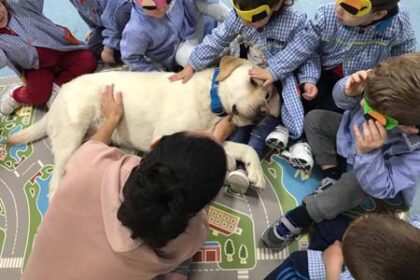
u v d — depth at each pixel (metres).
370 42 1.34
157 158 0.92
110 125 1.41
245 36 1.46
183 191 0.88
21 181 1.55
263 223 1.42
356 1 1.17
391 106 1.03
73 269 1.02
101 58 1.80
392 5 1.20
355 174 1.26
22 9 1.49
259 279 1.34
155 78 1.48
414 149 1.17
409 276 0.79
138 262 0.98
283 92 1.47
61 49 1.64
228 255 1.38
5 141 1.63
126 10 1.58
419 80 1.00
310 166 1.45
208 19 1.73
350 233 0.86
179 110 1.44
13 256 1.42
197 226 1.11
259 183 1.42
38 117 1.68
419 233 0.82
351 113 1.31
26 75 1.65
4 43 1.51
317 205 1.32
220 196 1.47
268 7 1.25
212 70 1.49
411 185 1.24
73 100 1.46
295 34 1.39
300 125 1.44
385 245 0.81
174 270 1.26
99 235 0.98
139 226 0.91
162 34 1.55
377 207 1.41
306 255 1.23
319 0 1.86
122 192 0.98
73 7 1.96
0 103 1.70
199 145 0.92
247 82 1.38
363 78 1.17
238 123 1.46
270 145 1.50
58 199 1.04
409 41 1.38
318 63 1.47
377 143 1.10
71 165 1.08
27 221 1.48
